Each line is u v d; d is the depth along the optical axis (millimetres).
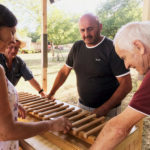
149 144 2688
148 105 787
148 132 3055
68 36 11180
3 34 771
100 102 1908
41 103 1603
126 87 1638
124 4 7871
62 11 10891
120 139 865
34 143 1167
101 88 1848
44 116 1308
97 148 890
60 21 10805
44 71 3371
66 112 1418
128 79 1663
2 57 1803
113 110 1842
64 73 2180
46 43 3311
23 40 1856
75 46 2012
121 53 883
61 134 1165
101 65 1775
